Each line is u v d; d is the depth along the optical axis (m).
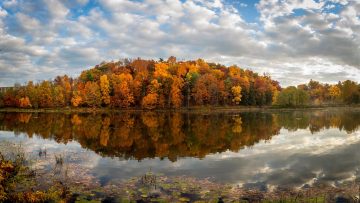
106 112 104.44
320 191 17.55
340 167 23.58
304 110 117.75
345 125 55.59
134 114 91.88
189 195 16.80
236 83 134.00
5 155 27.36
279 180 19.95
